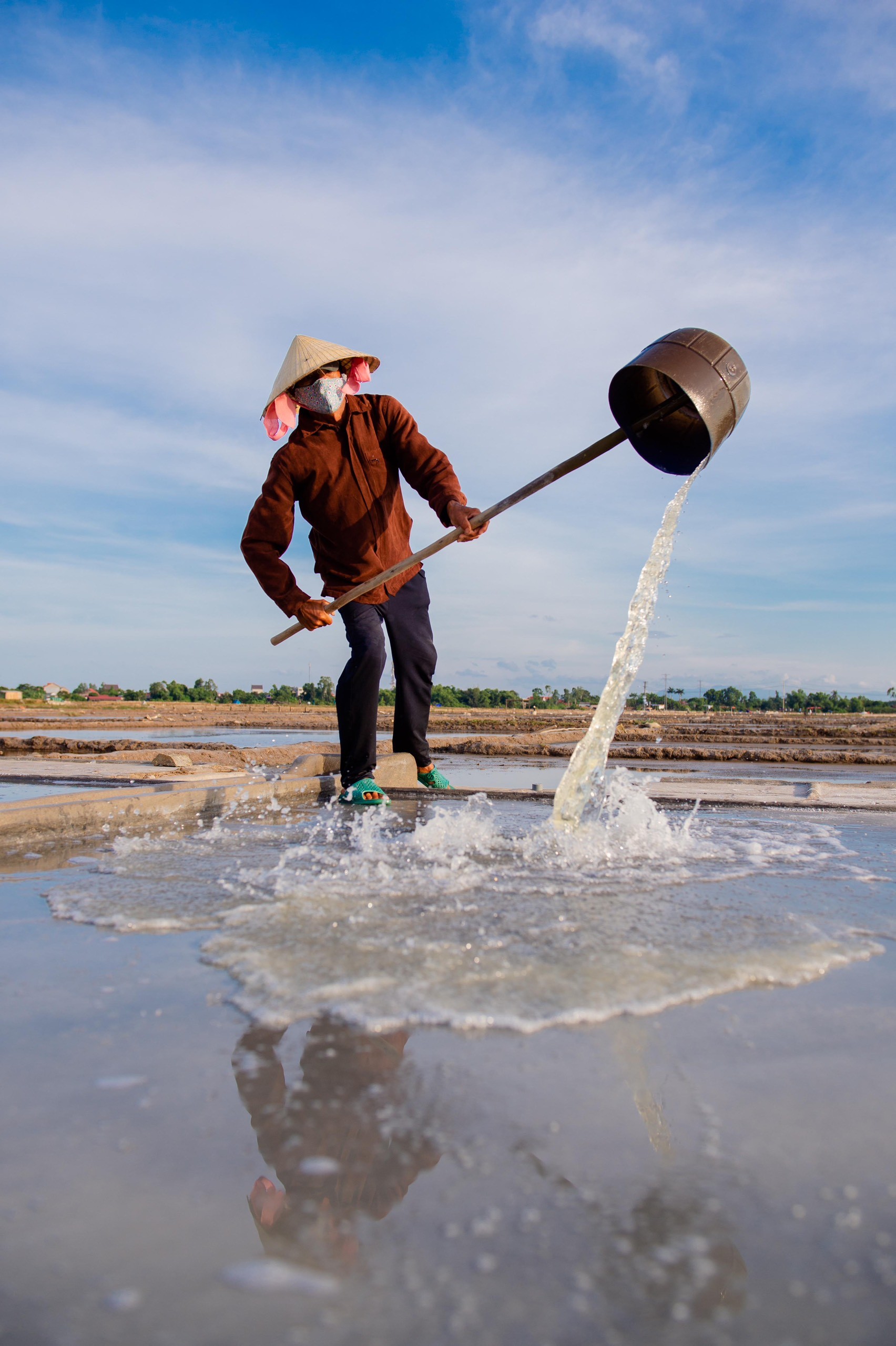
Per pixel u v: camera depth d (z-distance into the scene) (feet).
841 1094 2.97
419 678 14.47
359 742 12.26
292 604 11.96
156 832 9.31
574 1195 2.35
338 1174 2.45
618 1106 2.87
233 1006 3.86
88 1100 2.92
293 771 14.60
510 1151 2.59
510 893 6.11
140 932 5.16
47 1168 2.48
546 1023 3.62
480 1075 3.12
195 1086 3.03
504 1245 2.13
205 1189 2.38
